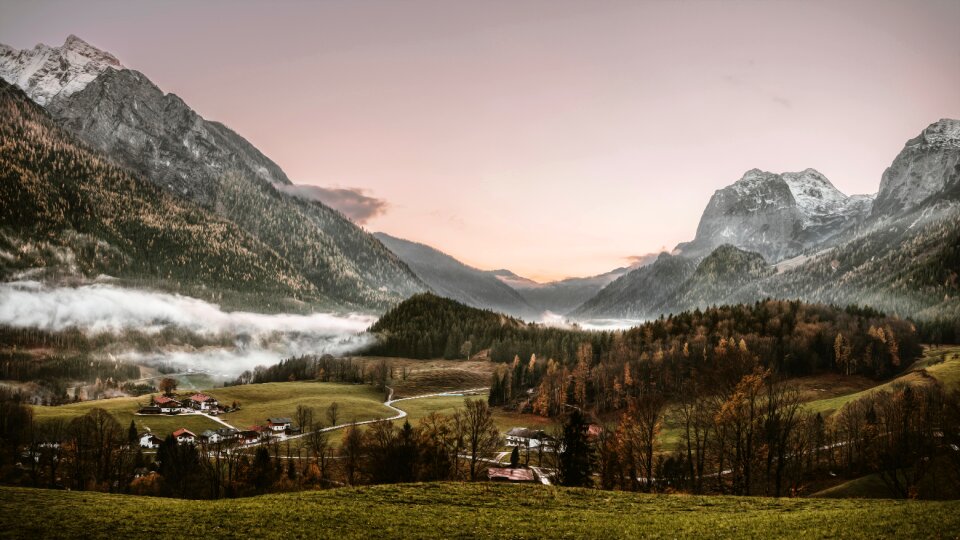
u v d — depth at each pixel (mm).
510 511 52406
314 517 49469
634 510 53406
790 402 73938
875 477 92375
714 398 78625
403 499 56438
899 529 40875
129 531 45281
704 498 57812
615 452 83625
